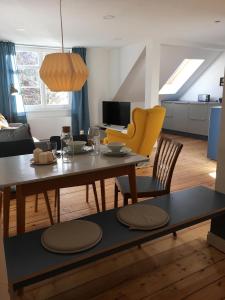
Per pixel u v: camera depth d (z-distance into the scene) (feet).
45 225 8.59
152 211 5.73
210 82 23.12
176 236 7.79
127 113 19.62
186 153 18.03
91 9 11.14
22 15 11.88
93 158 6.98
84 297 5.58
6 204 6.25
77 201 10.42
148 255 6.93
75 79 7.89
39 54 20.08
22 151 8.89
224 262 6.65
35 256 4.38
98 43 19.08
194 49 20.27
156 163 8.57
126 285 5.90
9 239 4.93
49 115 21.33
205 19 12.89
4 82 18.42
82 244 4.53
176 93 25.75
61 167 6.24
